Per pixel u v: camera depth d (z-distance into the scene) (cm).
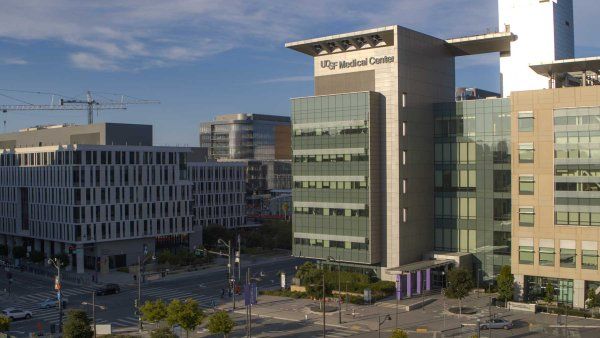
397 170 9619
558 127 8631
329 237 10019
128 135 14838
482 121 9925
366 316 8144
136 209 13588
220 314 6856
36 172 13912
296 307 8819
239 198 18312
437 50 10494
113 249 13250
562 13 19500
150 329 7838
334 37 9931
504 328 7425
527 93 8838
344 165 9831
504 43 10319
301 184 10375
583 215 8444
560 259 8606
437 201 10356
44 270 12669
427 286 9525
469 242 10062
